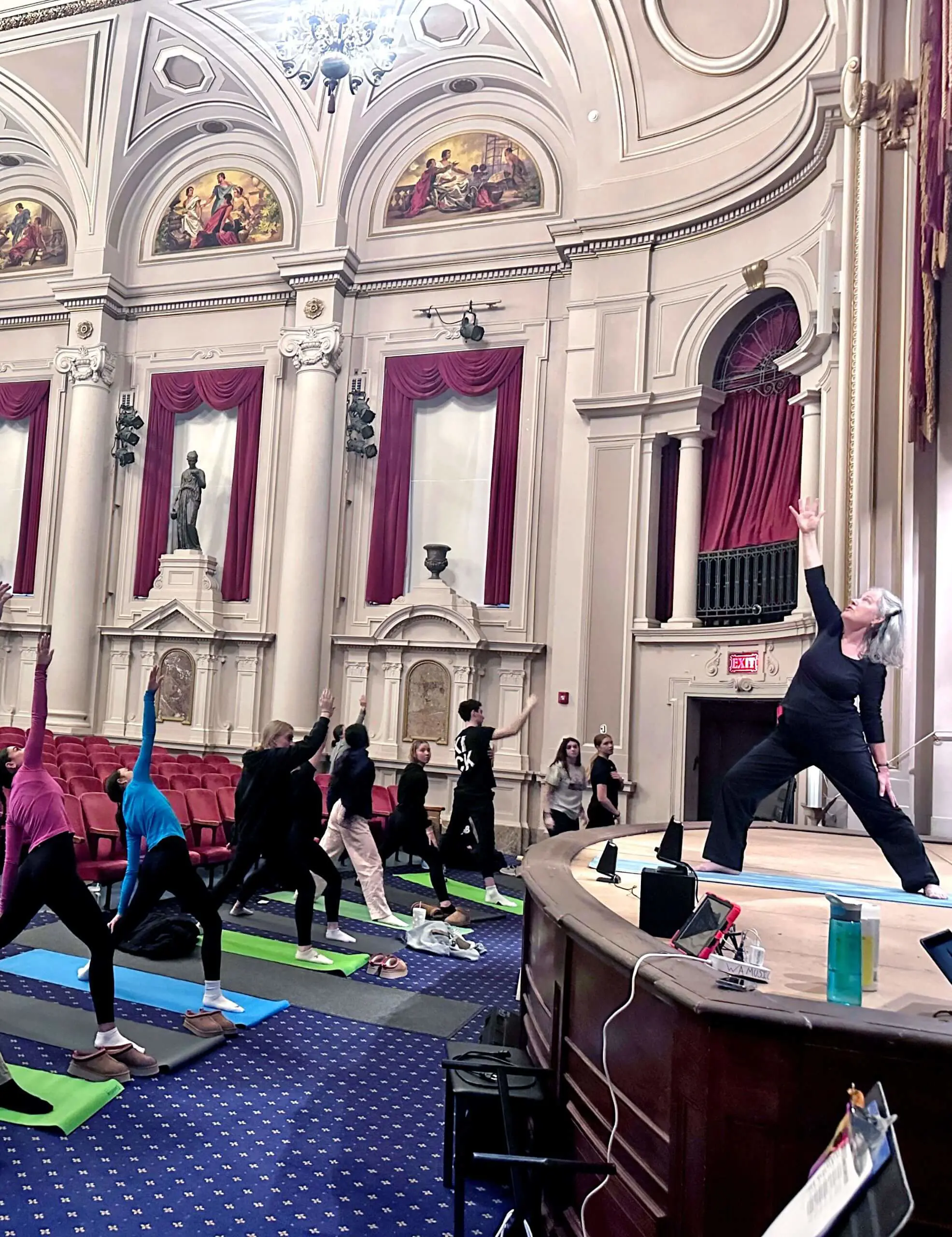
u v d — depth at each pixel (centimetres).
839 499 725
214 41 1298
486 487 1295
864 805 377
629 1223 231
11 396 1505
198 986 518
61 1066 393
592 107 1162
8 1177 305
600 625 1123
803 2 962
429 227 1315
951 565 672
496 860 822
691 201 1075
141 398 1451
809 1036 194
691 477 1091
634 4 1100
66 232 1524
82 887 384
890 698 665
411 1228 297
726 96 1069
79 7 1282
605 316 1145
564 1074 293
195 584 1366
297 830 589
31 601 1462
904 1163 188
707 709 1098
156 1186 309
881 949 299
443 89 1323
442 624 1239
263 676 1341
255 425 1381
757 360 1058
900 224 714
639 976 227
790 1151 195
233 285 1405
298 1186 317
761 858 484
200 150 1460
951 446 679
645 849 483
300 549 1294
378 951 630
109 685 1401
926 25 633
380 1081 413
